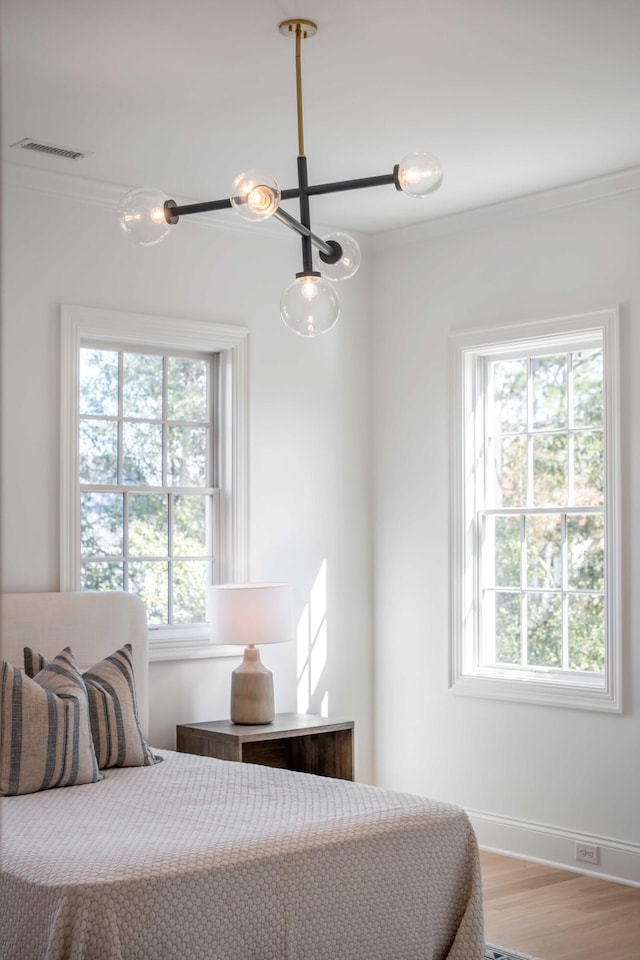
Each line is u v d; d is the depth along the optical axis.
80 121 3.98
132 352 5.01
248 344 5.28
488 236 5.23
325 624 5.54
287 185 4.83
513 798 5.03
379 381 5.77
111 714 3.91
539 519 5.10
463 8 3.05
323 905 2.76
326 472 5.57
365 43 3.30
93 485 4.83
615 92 3.74
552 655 5.02
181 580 5.13
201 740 4.73
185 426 5.20
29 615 4.32
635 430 4.57
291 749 5.16
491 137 4.21
